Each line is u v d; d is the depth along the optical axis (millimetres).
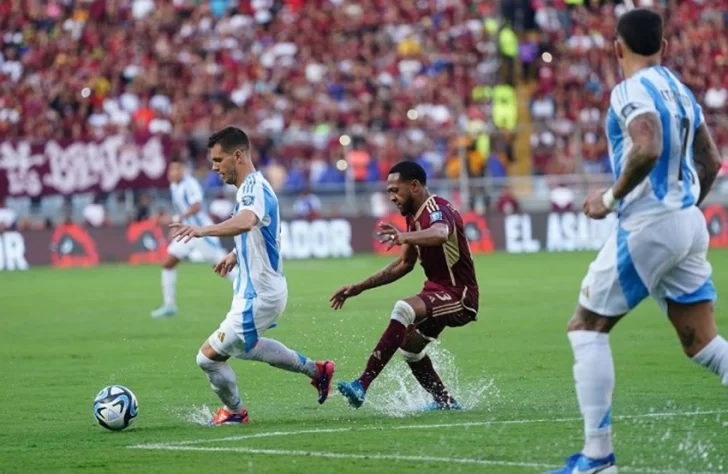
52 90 66625
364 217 63625
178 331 30578
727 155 66875
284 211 63312
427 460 13602
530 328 29500
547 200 65250
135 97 68250
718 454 13758
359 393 16766
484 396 19062
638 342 26281
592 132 67875
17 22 72312
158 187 60188
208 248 36156
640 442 14508
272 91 70812
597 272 12273
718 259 53656
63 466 13820
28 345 27891
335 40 75062
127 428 16578
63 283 48094
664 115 12070
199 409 18375
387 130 66750
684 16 77438
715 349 12805
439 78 72875
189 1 76000
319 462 13609
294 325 30156
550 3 76312
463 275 17594
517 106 71312
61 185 58750
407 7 77875
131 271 55031
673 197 12219
